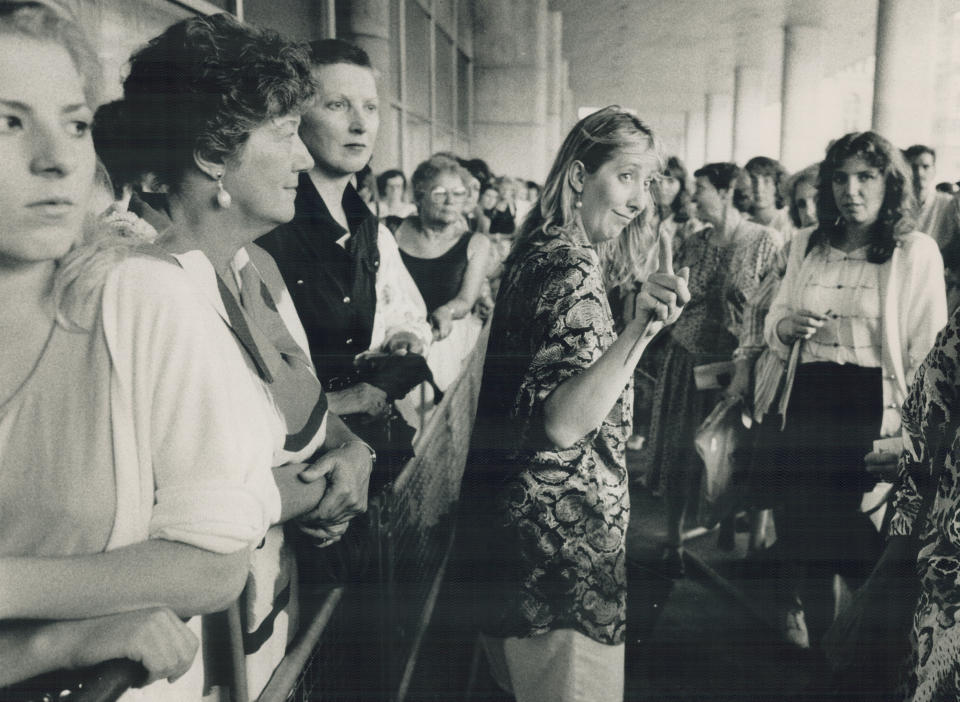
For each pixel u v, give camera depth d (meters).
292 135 0.92
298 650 1.07
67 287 0.67
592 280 1.21
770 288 2.72
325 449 1.10
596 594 1.23
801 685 2.16
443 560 2.47
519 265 1.27
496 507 1.24
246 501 0.68
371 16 2.98
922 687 1.16
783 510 2.55
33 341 0.66
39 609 0.60
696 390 3.14
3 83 0.59
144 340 0.67
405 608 1.79
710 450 2.79
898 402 2.36
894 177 2.29
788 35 7.91
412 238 2.75
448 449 2.77
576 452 1.21
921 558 1.18
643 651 2.36
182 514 0.66
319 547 1.18
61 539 0.67
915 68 3.88
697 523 3.09
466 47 5.90
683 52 9.79
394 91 3.41
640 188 1.31
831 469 2.46
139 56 0.85
